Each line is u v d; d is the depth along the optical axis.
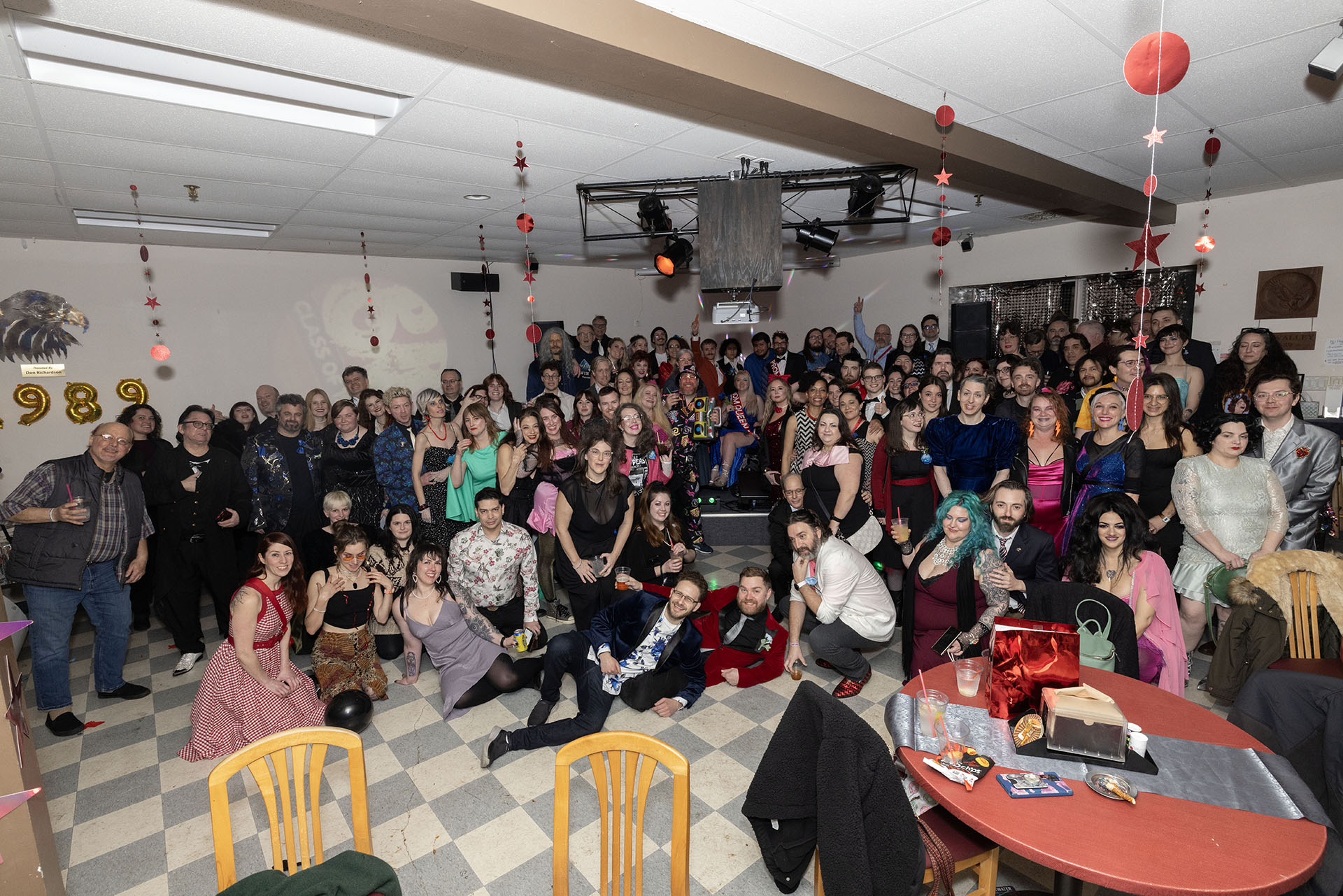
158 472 3.71
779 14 2.32
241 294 6.64
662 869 2.17
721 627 3.61
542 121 3.27
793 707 1.75
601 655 2.96
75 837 2.40
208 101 2.86
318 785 1.66
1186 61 1.84
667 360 7.62
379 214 5.29
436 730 3.04
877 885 1.48
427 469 4.35
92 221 5.02
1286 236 5.34
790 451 4.66
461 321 8.16
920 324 8.25
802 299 9.55
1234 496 3.12
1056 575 2.97
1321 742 1.91
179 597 3.74
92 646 4.16
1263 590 2.74
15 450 5.61
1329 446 3.25
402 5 1.85
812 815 1.73
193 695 3.48
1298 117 3.52
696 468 6.12
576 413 4.88
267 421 4.90
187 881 2.19
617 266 9.26
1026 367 4.27
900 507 3.96
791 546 3.54
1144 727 1.83
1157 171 4.62
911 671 3.12
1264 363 4.07
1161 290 6.14
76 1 2.02
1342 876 1.54
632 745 1.56
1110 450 3.36
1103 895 1.94
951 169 3.85
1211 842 1.39
